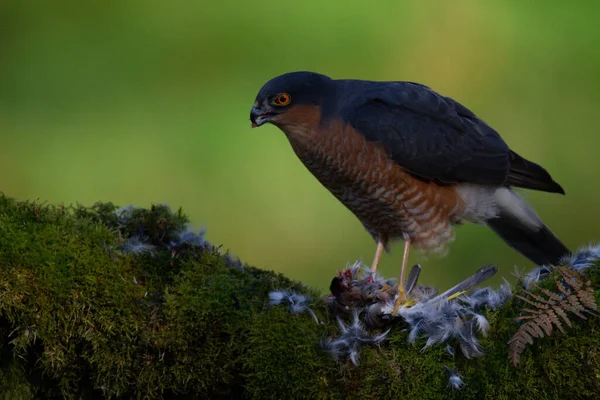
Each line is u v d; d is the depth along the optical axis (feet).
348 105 28.22
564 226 47.52
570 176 48.29
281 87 27.78
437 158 28.22
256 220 45.80
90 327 20.43
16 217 21.17
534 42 50.60
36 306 20.16
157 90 49.70
